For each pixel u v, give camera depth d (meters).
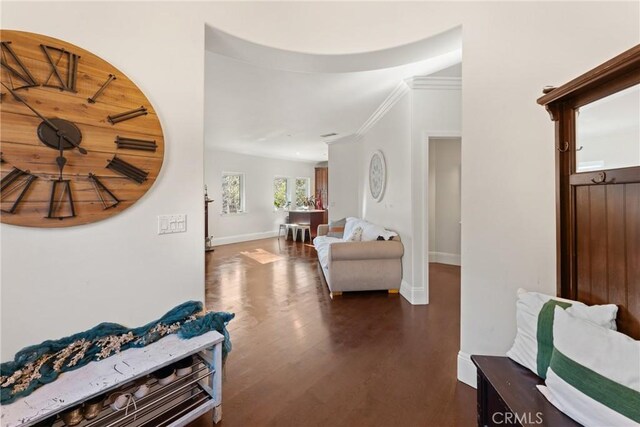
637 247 1.09
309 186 10.09
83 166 1.38
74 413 1.27
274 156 8.82
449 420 1.60
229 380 1.95
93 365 1.33
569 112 1.33
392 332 2.66
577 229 1.32
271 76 3.17
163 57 1.64
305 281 4.32
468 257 1.92
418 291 3.39
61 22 1.34
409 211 3.47
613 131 1.18
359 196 6.30
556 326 1.17
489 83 1.80
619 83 1.12
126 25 1.52
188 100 1.74
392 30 2.11
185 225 1.73
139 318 1.58
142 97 1.55
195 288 1.78
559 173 1.37
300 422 1.59
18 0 1.25
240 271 4.91
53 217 1.32
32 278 1.30
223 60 2.79
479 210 1.86
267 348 2.38
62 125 1.32
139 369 1.31
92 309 1.44
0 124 1.19
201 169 1.79
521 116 1.69
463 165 1.93
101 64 1.43
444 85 3.29
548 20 1.60
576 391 1.01
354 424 1.58
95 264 1.45
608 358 0.98
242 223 8.29
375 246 3.59
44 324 1.33
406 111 3.54
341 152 6.68
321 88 3.52
